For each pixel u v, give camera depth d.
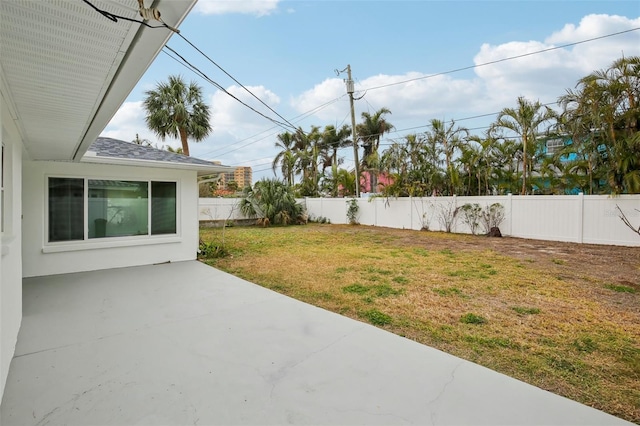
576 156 10.08
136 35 1.80
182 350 3.03
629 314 3.97
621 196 8.81
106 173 6.55
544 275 5.93
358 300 4.57
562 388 2.44
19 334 3.39
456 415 2.10
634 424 2.01
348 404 2.22
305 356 2.91
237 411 2.15
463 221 12.60
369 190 21.36
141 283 5.52
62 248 6.14
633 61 8.12
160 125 17.08
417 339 3.31
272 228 15.40
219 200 16.92
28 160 5.78
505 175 12.53
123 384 2.47
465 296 4.73
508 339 3.30
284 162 21.94
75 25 1.69
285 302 4.47
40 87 2.46
